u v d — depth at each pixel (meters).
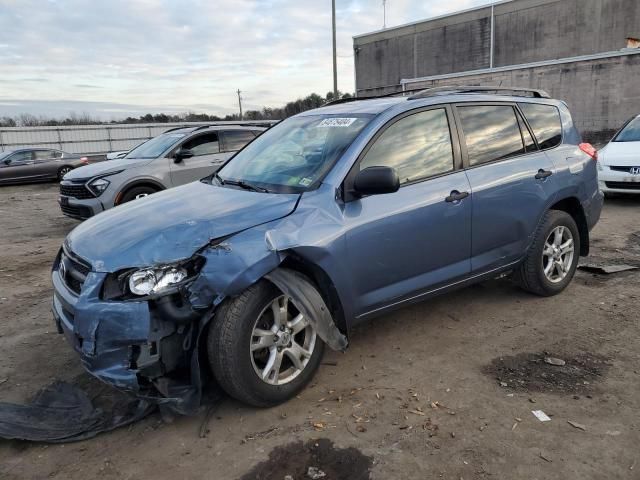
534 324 4.24
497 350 3.82
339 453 2.75
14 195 16.36
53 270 3.59
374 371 3.58
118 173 8.34
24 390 3.50
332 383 3.45
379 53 49.81
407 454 2.71
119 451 2.85
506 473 2.55
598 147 19.56
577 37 38.47
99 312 2.76
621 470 2.54
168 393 2.92
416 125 3.81
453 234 3.83
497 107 4.38
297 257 3.09
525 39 40.88
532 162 4.41
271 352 3.13
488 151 4.18
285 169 3.70
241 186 3.75
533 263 4.53
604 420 2.93
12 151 19.45
